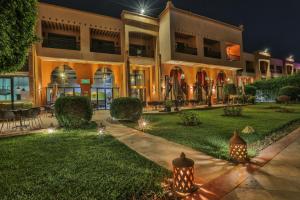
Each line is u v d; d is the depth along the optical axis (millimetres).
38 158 4711
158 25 24078
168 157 4719
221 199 2771
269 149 5219
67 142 6301
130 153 5035
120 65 22406
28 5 5848
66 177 3566
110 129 8711
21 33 5816
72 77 20297
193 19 24531
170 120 11320
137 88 23875
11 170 3998
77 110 9258
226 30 28031
